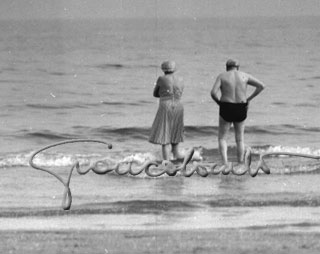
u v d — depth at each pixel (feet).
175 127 63.10
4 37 231.30
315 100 109.29
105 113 104.27
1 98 118.83
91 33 246.88
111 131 89.86
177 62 155.94
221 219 47.03
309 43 179.83
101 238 41.60
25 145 81.56
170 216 47.85
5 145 80.48
